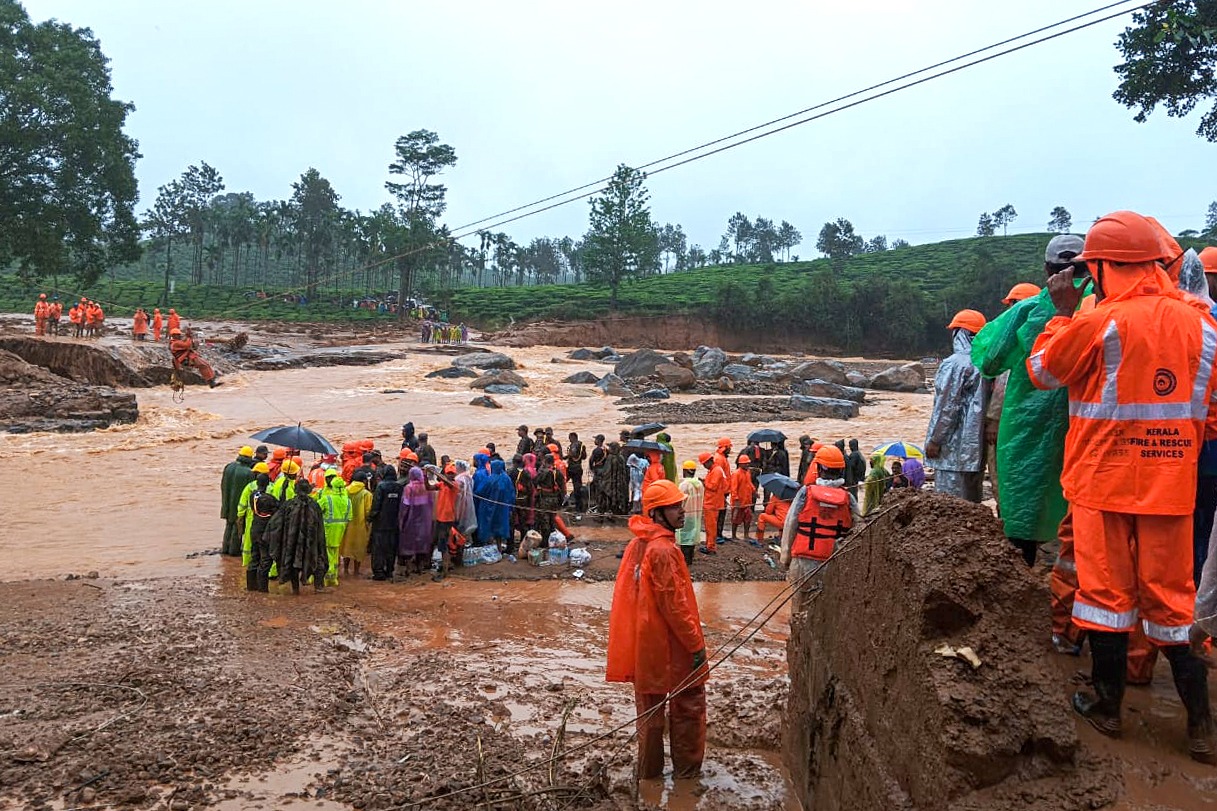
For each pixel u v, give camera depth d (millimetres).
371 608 11125
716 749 6547
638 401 40844
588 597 11758
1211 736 3471
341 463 16078
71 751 6504
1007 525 4691
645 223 98625
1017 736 3234
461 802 5734
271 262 153875
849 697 4367
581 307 97625
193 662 8656
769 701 7355
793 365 56875
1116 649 3652
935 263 130250
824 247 152500
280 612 10820
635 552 6129
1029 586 3578
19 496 19891
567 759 6391
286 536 11680
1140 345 3586
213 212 120250
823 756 4746
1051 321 4188
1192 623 3479
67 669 8383
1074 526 3842
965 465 6172
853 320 88688
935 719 3322
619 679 6129
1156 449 3566
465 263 143375
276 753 6543
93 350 36000
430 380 44656
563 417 35438
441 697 7773
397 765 6316
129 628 9883
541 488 14641
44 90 45188
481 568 13477
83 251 51438
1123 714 3812
